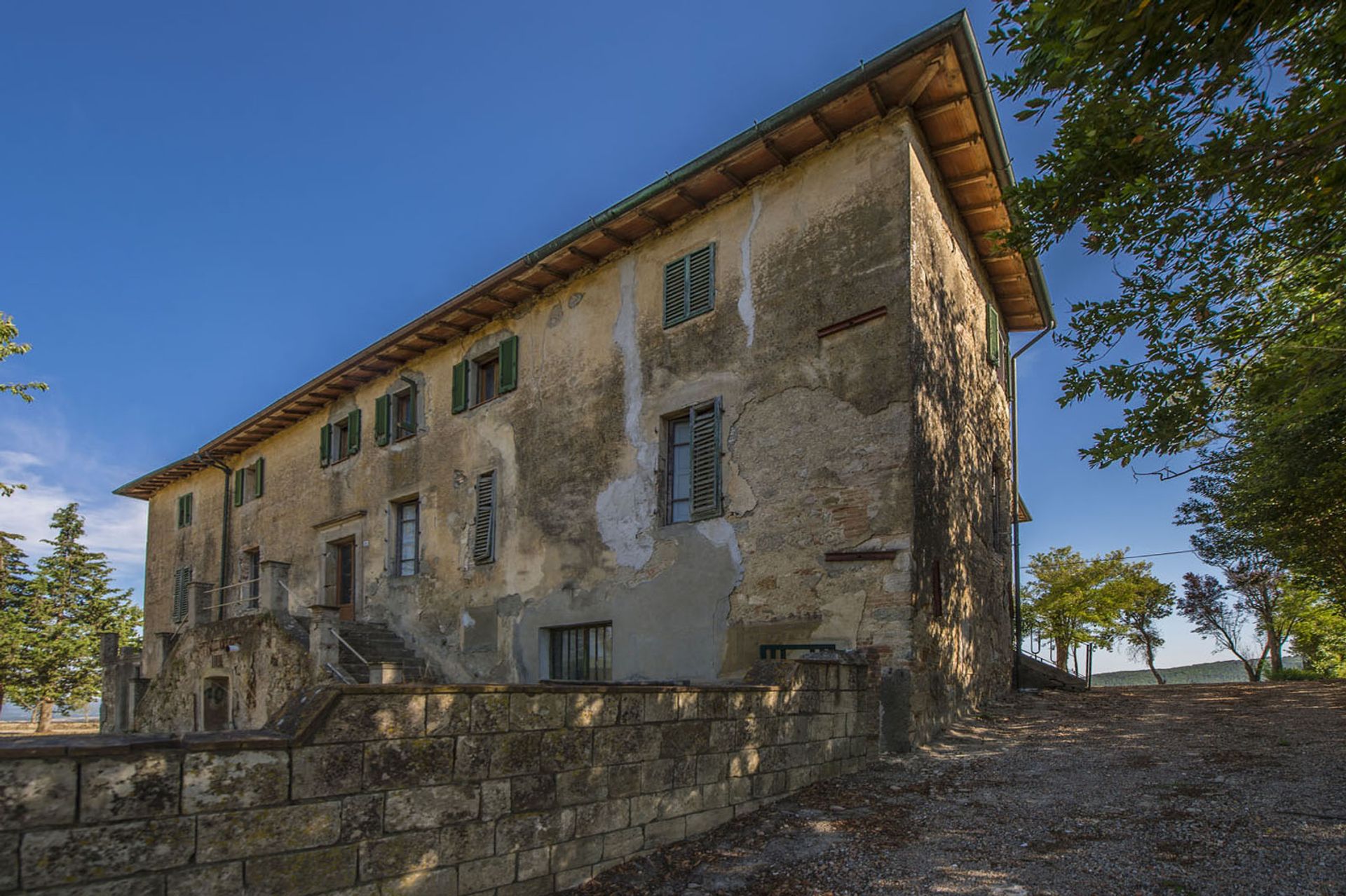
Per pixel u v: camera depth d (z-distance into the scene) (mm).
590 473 11547
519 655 12016
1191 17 4699
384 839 3564
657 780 4898
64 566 30453
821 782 6316
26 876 2619
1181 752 6734
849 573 8453
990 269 12477
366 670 12070
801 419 9227
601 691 4637
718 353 10242
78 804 2758
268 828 3211
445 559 13688
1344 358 5488
